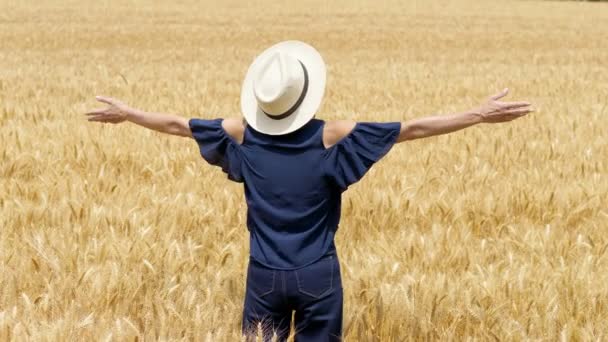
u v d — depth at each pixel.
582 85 19.11
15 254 5.27
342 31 36.97
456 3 64.88
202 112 12.19
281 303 4.00
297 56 4.00
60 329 4.00
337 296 4.00
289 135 3.86
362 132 3.82
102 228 6.02
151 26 37.00
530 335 4.43
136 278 4.80
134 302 4.57
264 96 3.79
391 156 9.32
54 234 5.62
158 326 4.24
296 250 3.89
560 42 34.38
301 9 51.84
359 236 6.29
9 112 11.86
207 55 25.41
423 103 14.94
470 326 4.52
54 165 8.34
